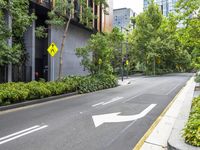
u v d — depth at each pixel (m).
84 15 23.09
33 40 22.27
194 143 5.34
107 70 27.08
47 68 25.73
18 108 12.63
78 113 11.23
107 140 7.19
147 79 40.69
